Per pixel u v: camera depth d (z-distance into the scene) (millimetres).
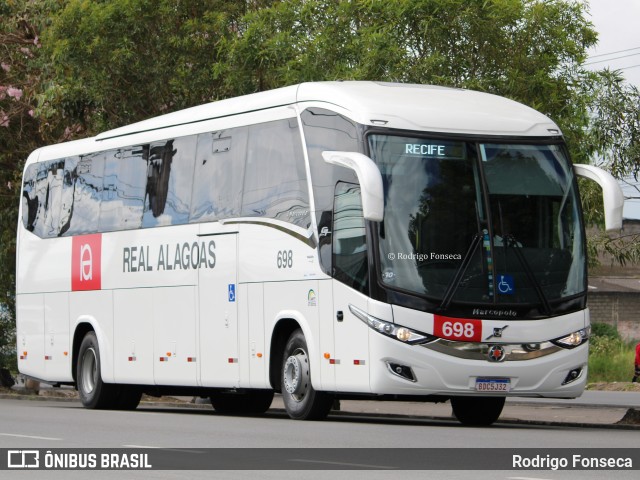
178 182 24000
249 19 29453
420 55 27203
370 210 18094
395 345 18750
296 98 20875
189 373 23344
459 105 20094
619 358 49469
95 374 26203
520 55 27312
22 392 40312
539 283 19406
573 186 20047
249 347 21672
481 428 19656
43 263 28250
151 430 18375
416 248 19031
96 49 30906
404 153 19250
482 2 26656
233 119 22547
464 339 18938
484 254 19234
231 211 22312
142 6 30906
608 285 81938
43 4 33281
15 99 34875
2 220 37062
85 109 32969
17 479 12125
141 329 24797
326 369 19734
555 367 19328
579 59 27625
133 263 25109
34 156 29219
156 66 31375
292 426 19141
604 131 24453
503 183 19594
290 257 20625
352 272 19250
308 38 28531
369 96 19844
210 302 22781
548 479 11711
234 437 16781
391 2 26859
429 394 18969
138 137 25422
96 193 26625
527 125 20047
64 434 17562
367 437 16734
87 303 26531
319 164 20109
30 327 28656
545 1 27359
